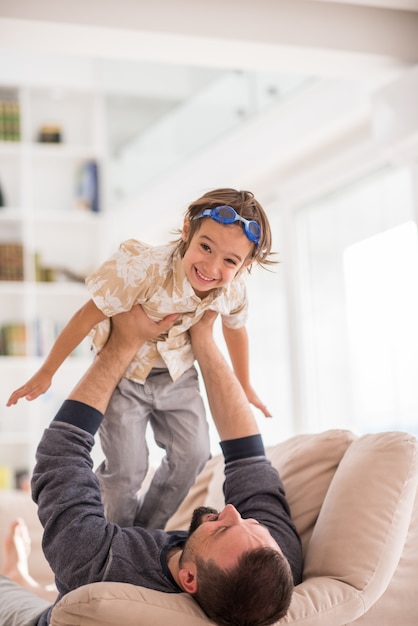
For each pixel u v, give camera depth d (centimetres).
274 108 493
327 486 222
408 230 437
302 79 471
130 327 207
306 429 504
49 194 667
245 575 164
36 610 209
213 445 578
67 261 666
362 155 462
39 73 636
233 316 224
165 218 597
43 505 193
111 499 223
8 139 638
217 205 197
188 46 364
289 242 521
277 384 536
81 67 643
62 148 650
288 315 518
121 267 202
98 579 181
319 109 458
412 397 432
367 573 190
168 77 588
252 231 196
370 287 463
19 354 615
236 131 527
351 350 477
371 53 381
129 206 641
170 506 233
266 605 165
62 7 339
